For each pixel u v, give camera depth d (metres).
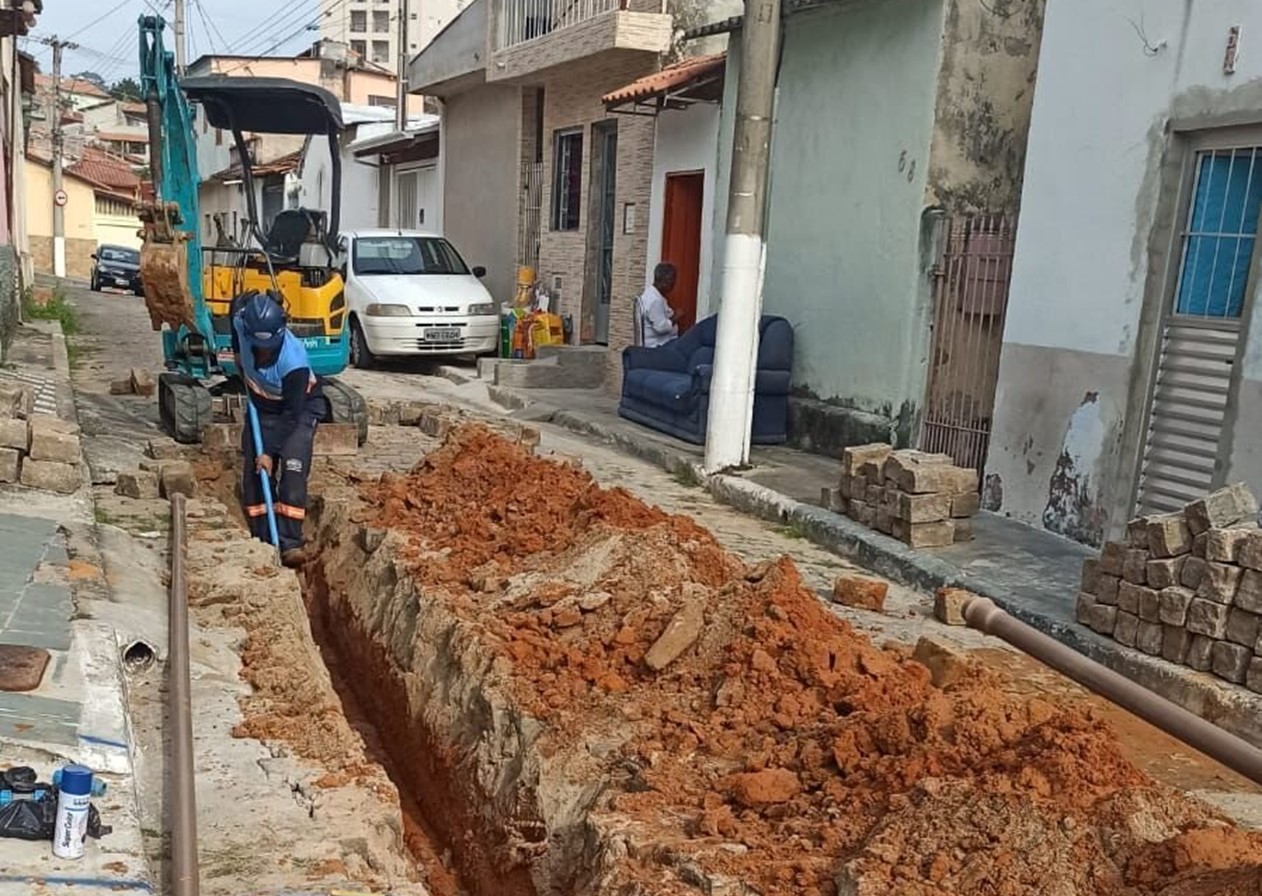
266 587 6.22
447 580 6.66
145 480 7.89
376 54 68.25
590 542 6.46
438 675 5.92
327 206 29.75
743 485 9.76
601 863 3.91
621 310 15.36
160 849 3.63
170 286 9.44
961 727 4.00
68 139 47.78
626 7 14.27
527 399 14.45
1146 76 7.60
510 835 4.67
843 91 11.08
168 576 6.25
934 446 10.10
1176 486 7.46
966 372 9.87
